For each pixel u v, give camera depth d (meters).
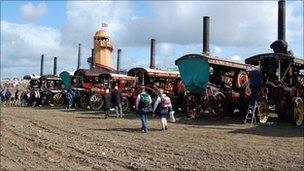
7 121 19.03
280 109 18.95
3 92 36.94
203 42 29.95
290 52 20.78
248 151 11.23
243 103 19.94
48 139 13.26
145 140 13.23
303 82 21.12
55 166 9.03
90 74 30.27
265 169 8.97
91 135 14.36
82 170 8.64
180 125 17.72
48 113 24.72
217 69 21.61
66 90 31.47
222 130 15.95
